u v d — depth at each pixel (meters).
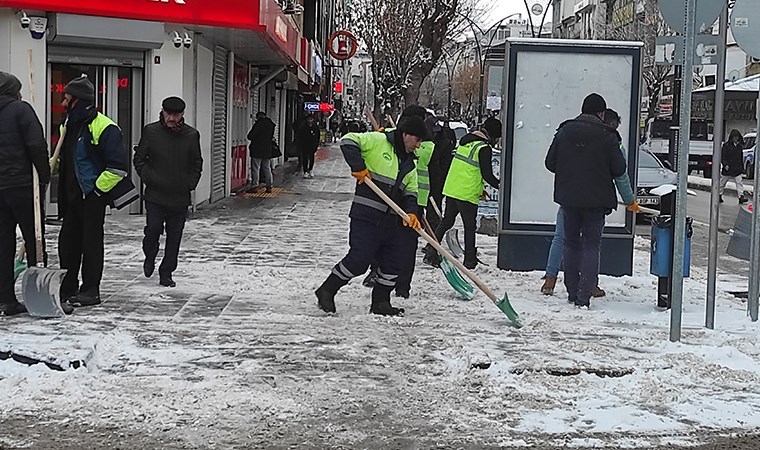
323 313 8.77
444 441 5.57
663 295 9.57
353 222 8.67
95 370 6.73
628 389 6.60
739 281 12.12
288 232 15.07
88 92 8.47
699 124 41.19
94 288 8.83
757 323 9.00
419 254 13.40
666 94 54.50
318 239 14.32
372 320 8.53
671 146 15.12
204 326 8.11
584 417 6.02
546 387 6.59
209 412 5.91
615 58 11.47
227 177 21.33
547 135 11.69
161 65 16.20
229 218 16.89
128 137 16.25
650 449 5.53
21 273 9.31
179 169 9.85
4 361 6.74
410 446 5.48
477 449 5.46
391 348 7.52
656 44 8.13
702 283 11.70
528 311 9.20
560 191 9.45
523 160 11.74
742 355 7.53
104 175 8.46
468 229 11.85
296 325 8.24
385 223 8.62
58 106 15.60
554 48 11.53
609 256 11.68
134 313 8.53
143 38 15.65
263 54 22.47
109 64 15.84
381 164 8.60
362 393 6.39
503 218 11.82
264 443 5.46
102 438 5.46
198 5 16.02
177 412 5.89
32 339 7.23
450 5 31.62
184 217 9.98
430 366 7.05
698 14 7.96
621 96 11.48
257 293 9.70
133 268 11.04
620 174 9.40
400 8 36.19
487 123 11.85
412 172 8.70
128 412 5.87
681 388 6.68
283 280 10.47
